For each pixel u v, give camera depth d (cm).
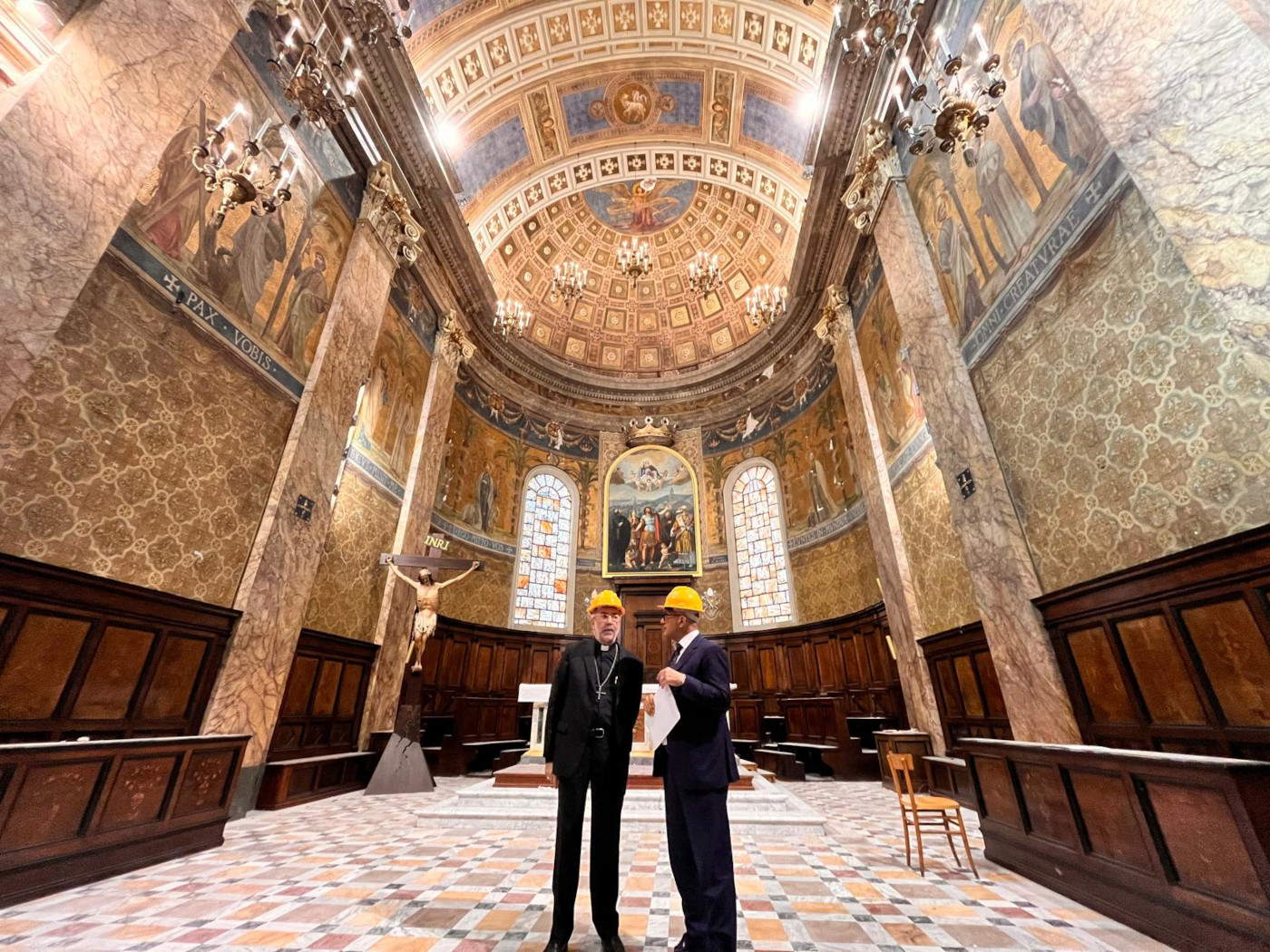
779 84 1306
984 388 644
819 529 1378
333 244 873
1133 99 411
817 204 1174
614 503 1714
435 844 472
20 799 316
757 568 1541
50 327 412
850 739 1055
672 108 1502
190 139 604
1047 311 538
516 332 1555
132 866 377
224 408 638
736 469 1691
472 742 1239
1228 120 346
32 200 404
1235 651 356
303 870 384
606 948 243
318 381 797
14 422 424
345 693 891
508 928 278
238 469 655
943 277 740
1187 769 247
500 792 595
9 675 411
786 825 521
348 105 865
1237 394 354
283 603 698
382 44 895
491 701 1325
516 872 383
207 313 619
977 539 629
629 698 274
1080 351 495
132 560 516
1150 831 265
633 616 1576
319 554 774
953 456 680
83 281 436
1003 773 394
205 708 590
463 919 289
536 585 1558
